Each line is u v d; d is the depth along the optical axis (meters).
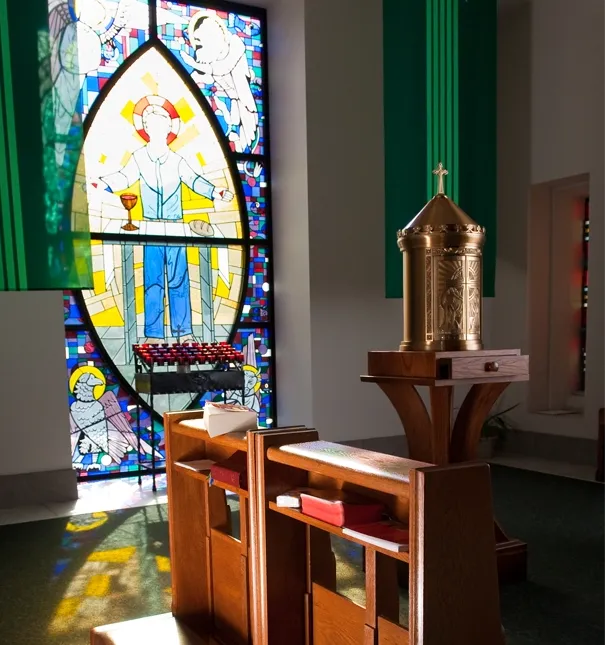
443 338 3.44
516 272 7.11
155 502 5.30
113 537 4.37
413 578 1.65
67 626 3.03
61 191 4.71
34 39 4.66
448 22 6.25
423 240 3.44
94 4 6.23
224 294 6.75
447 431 3.51
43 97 4.68
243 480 2.42
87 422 6.16
